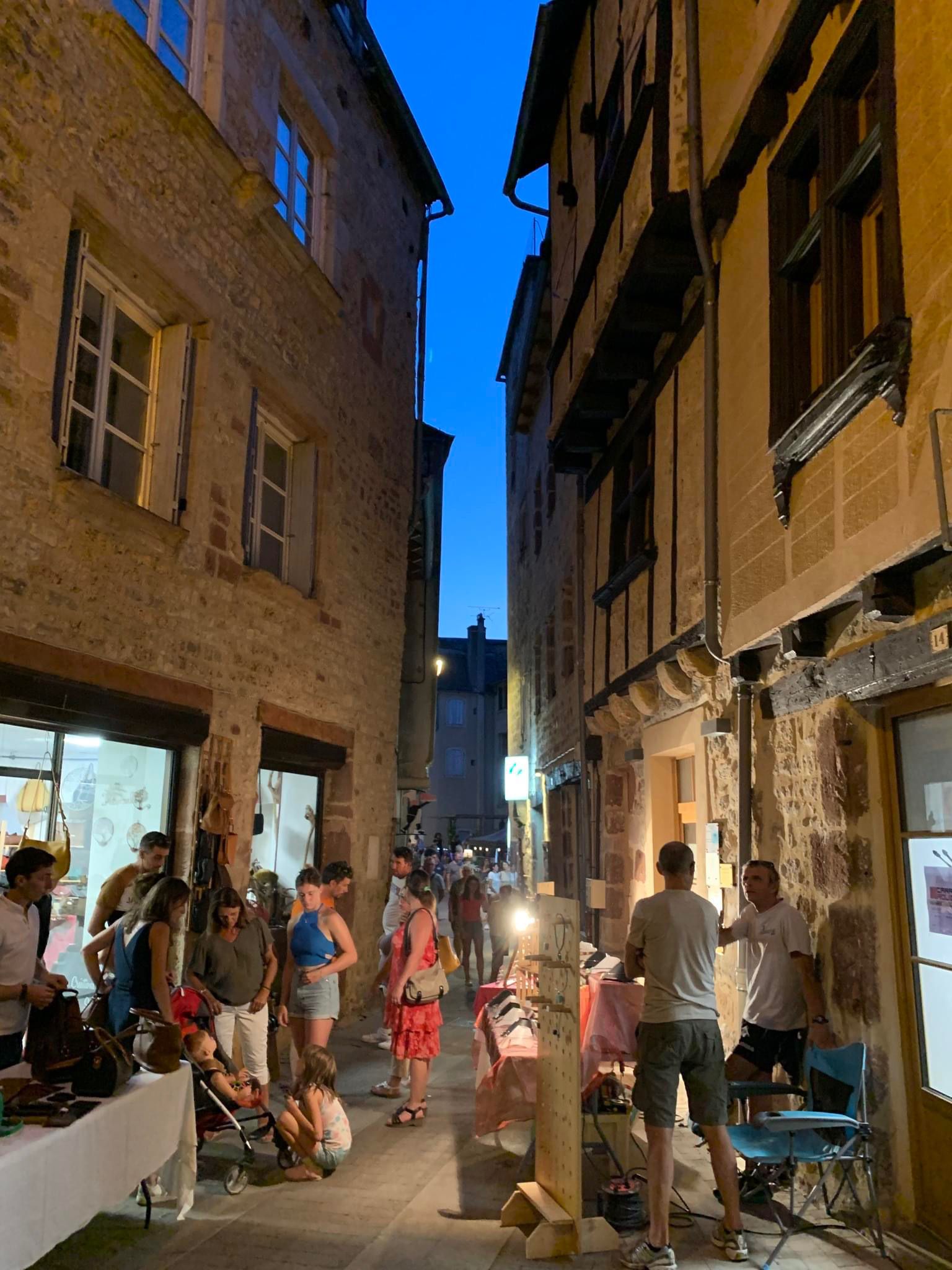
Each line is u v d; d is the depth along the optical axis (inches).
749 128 193.6
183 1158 154.1
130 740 212.1
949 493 120.3
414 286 440.5
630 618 296.5
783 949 167.0
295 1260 138.6
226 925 196.2
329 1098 178.9
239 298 267.3
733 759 207.0
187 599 235.6
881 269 160.6
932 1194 135.5
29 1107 121.6
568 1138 146.6
